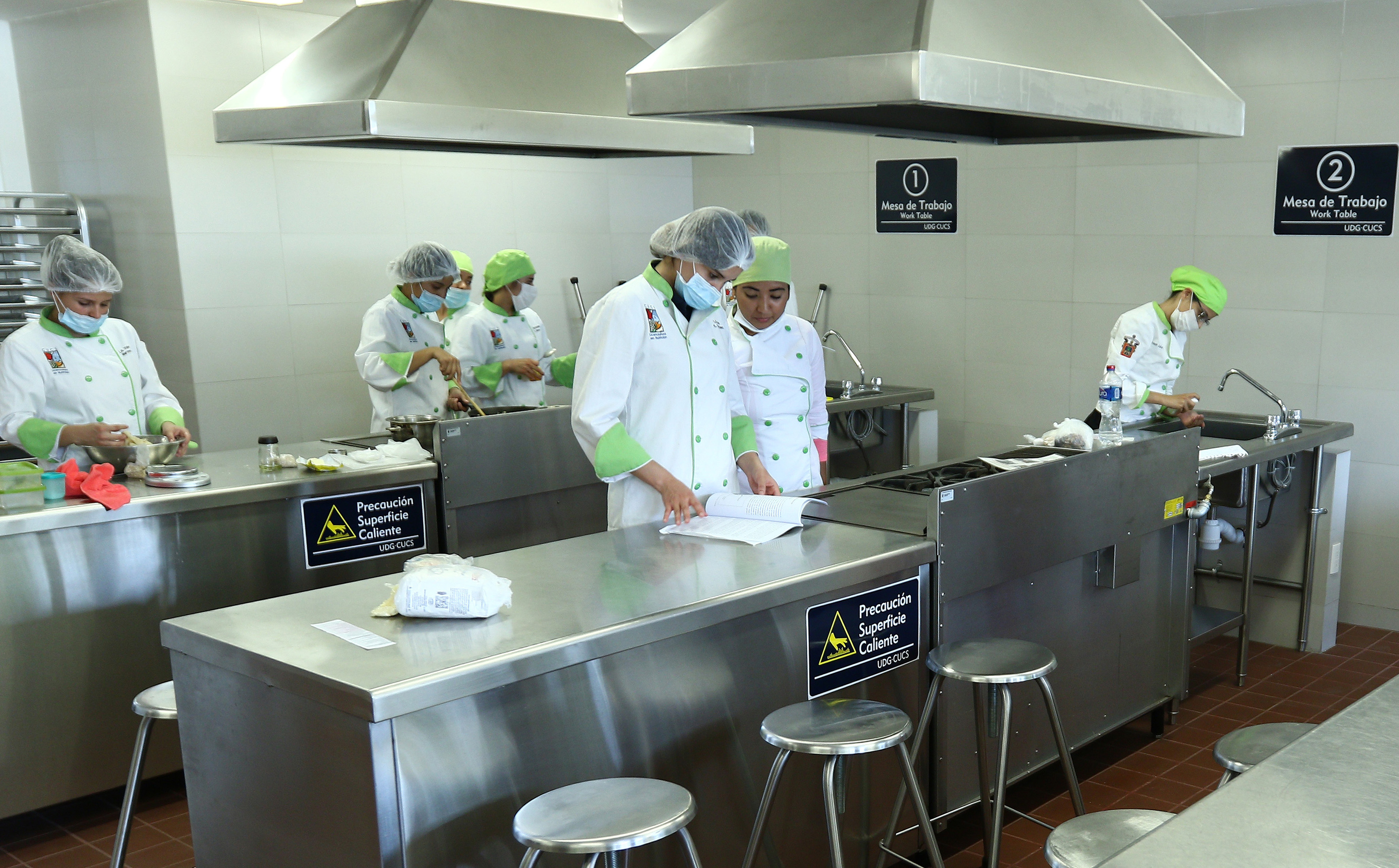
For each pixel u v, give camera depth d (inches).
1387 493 174.1
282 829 75.9
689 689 84.5
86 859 114.7
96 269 132.3
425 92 110.3
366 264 204.7
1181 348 168.6
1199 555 180.2
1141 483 124.4
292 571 135.9
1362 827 47.7
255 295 190.2
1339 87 169.6
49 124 197.5
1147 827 66.5
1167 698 139.1
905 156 222.4
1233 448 146.6
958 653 94.2
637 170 248.7
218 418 187.8
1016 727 114.6
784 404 128.4
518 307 191.5
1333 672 161.2
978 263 215.5
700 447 112.0
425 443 151.5
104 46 182.7
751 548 98.4
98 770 124.3
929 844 86.1
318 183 196.2
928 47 77.4
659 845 83.6
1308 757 55.0
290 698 72.7
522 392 192.7
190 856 114.7
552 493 164.4
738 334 127.5
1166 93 94.6
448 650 73.1
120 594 122.9
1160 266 191.9
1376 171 167.3
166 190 179.0
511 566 93.5
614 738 80.0
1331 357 175.9
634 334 105.7
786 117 103.2
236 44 184.1
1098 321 200.8
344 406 205.0
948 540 101.3
